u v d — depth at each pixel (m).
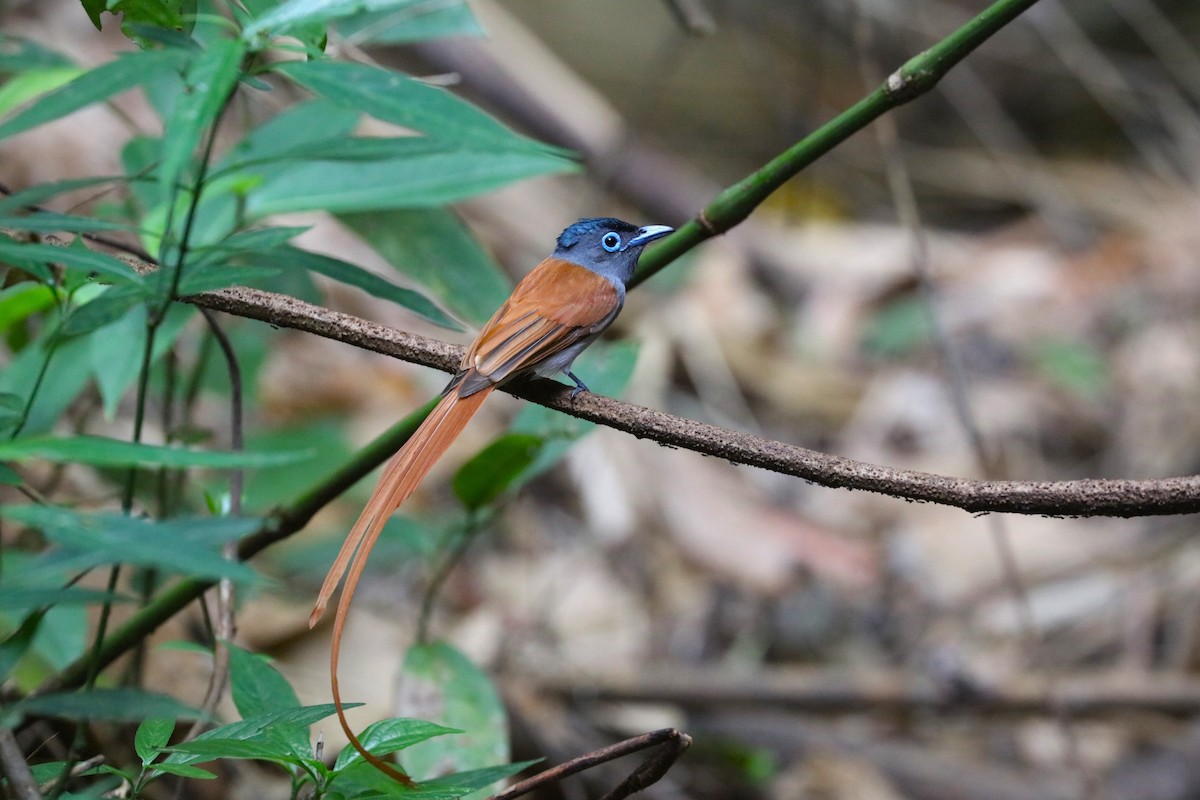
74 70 7.32
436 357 6.12
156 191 7.53
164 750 4.56
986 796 11.43
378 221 7.96
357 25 7.70
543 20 27.62
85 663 6.46
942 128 24.75
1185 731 12.11
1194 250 18.98
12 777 4.51
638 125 17.89
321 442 10.73
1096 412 16.36
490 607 12.20
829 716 12.11
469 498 7.53
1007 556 11.12
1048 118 25.06
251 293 5.82
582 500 13.71
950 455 15.61
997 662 12.87
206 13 6.71
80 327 4.93
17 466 9.20
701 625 12.97
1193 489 4.96
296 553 10.29
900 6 22.08
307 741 4.79
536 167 7.44
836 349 17.61
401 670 7.30
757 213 21.70
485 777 4.86
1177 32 24.67
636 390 14.82
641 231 8.28
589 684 11.46
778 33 24.48
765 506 13.73
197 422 11.87
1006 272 19.00
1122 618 13.30
